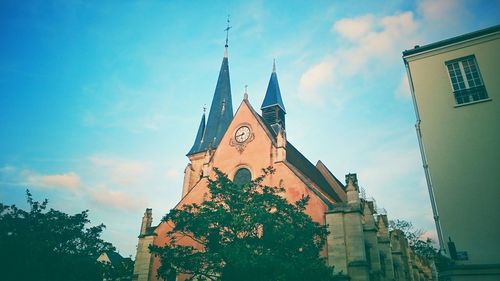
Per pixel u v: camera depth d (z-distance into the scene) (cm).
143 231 2998
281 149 2822
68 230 3028
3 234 2770
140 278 2775
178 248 1914
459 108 1925
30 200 3023
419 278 4500
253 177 2836
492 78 1900
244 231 1838
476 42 1991
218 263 1817
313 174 3606
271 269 1623
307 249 1798
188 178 4472
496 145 1788
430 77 2052
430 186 1870
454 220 1742
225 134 3209
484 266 1590
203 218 1877
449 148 1877
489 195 1723
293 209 1945
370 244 2641
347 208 2275
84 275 2995
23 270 2655
